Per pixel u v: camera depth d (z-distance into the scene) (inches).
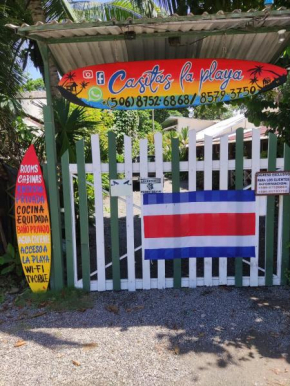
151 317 134.6
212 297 148.8
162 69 154.1
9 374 103.3
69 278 157.8
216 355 111.0
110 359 109.7
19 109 196.1
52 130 150.1
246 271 179.3
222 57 171.5
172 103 156.6
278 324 127.3
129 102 156.6
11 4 254.5
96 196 153.2
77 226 221.5
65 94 154.7
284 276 158.7
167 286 159.5
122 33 142.3
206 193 153.3
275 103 188.2
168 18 128.2
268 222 155.2
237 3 221.6
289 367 104.8
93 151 150.5
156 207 153.8
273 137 149.9
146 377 101.3
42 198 151.6
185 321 131.0
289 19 131.0
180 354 111.6
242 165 151.7
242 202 153.6
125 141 149.5
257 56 179.6
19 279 174.2
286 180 150.9
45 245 153.7
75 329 127.6
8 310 144.6
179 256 156.6
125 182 152.1
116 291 158.1
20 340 121.2
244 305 141.5
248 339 119.1
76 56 172.2
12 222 184.7
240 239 155.6
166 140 672.4
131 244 156.0
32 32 135.2
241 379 100.0
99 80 154.3
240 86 156.3
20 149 206.1
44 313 139.9
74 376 102.2
